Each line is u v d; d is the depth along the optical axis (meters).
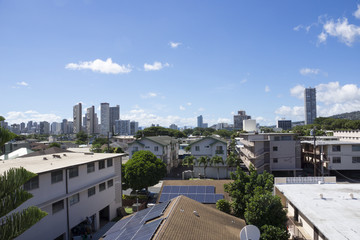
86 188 25.09
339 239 11.80
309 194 19.34
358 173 50.38
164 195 27.94
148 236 12.09
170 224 13.33
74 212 23.97
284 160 52.03
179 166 70.88
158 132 115.31
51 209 21.23
